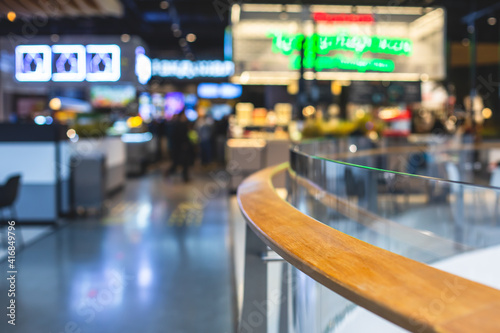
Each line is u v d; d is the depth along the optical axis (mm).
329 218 2408
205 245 5473
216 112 19156
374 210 3400
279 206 1935
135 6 13305
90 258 4945
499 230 4785
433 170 7887
